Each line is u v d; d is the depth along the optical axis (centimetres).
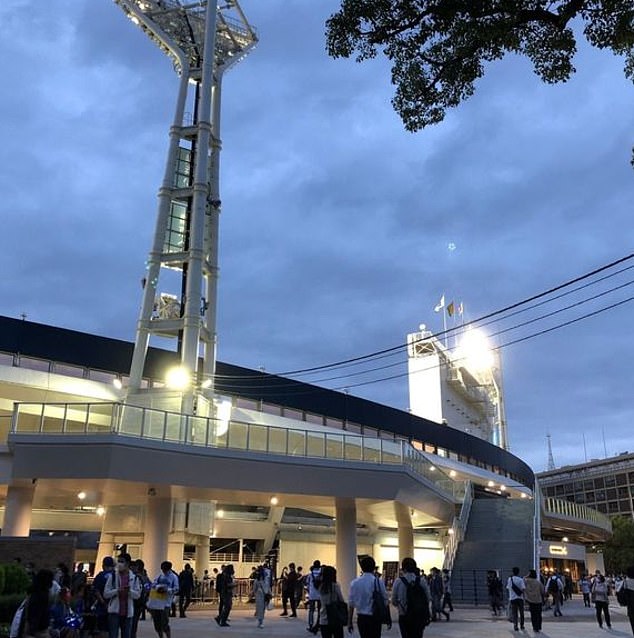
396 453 3225
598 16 1027
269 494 2938
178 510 3369
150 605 1508
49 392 3822
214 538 4256
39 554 2291
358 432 5416
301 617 2464
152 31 4219
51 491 2956
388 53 1146
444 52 1132
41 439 2589
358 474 3050
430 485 3494
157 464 2667
